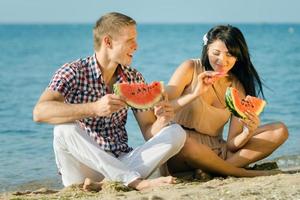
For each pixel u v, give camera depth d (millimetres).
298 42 54875
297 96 15391
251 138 6582
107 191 5625
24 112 13617
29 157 8641
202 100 6527
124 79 6148
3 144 9617
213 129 6688
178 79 6543
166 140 5949
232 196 5055
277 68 25422
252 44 50156
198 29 140250
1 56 36562
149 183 5730
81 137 5777
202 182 6055
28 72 24984
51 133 10656
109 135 6047
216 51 6223
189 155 6242
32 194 5934
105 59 5945
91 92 6008
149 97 5840
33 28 165375
